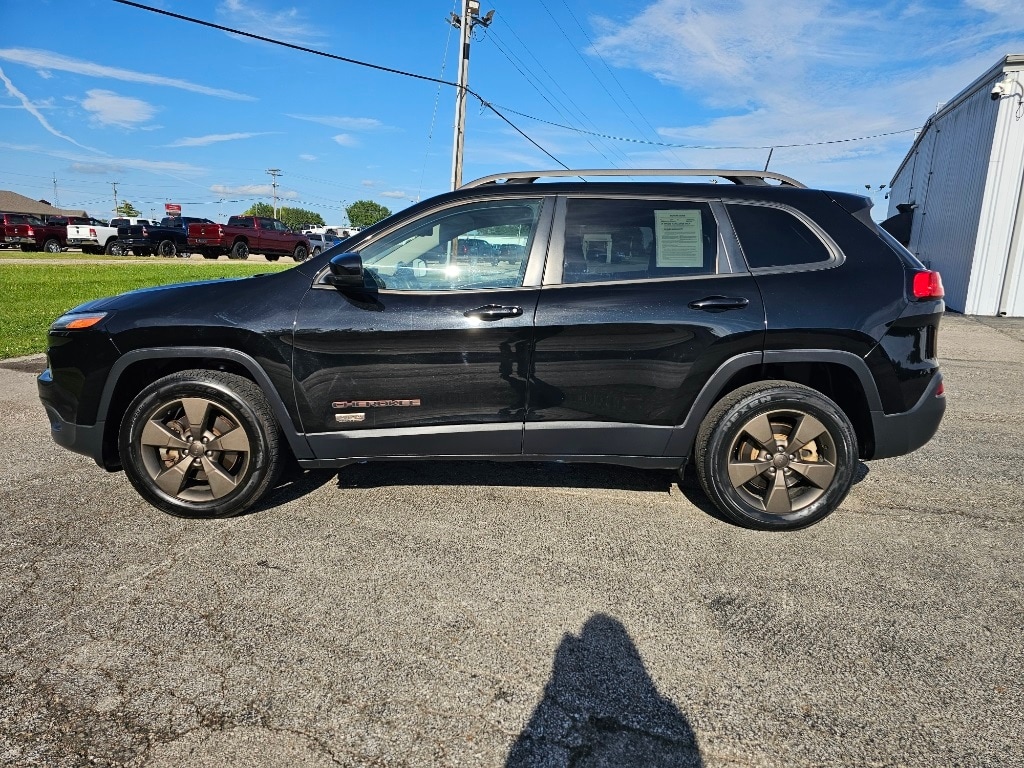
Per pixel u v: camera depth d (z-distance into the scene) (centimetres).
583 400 330
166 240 3131
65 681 220
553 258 332
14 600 267
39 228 3109
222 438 336
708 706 212
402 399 331
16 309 1096
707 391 327
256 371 329
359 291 328
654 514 357
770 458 332
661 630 253
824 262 331
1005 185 1393
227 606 264
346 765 187
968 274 1456
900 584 288
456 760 189
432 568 296
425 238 336
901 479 419
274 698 213
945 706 212
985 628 255
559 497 378
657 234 335
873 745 196
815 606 270
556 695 216
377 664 230
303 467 345
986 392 680
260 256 3675
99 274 1755
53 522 338
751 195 342
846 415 340
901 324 322
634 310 321
